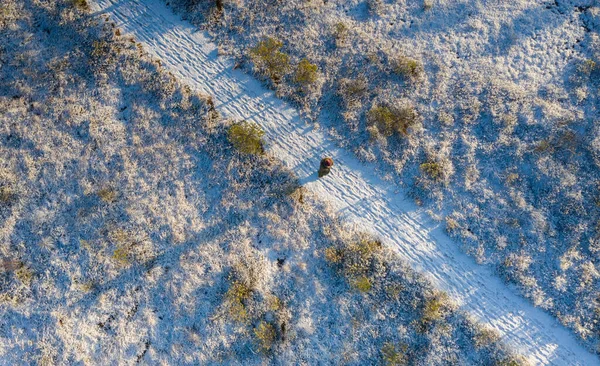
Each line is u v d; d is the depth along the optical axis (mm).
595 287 17484
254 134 18984
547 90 18938
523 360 17094
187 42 20016
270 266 18344
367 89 19203
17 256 18594
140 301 18297
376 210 18625
